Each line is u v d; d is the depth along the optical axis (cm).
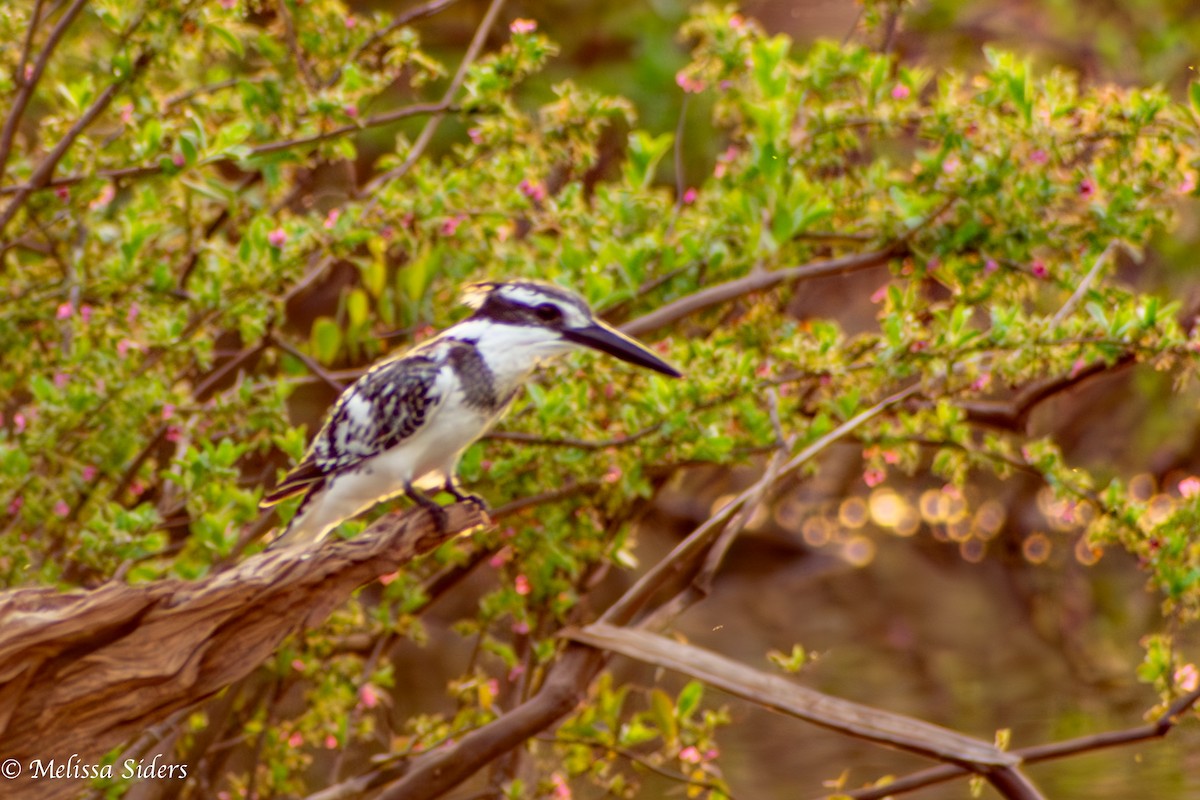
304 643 1027
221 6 904
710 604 2205
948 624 2102
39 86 1067
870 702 1686
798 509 2322
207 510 880
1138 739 907
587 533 1028
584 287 977
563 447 942
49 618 606
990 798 1212
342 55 1027
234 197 1005
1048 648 1970
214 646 649
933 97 1044
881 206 1030
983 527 2239
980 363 962
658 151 1074
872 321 1936
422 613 1105
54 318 973
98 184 914
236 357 1105
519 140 1015
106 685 624
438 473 773
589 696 1073
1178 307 877
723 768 1314
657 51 1747
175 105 995
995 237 964
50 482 902
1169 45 1798
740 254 1034
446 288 1083
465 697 1060
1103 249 956
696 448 930
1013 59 973
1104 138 961
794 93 1023
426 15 1041
